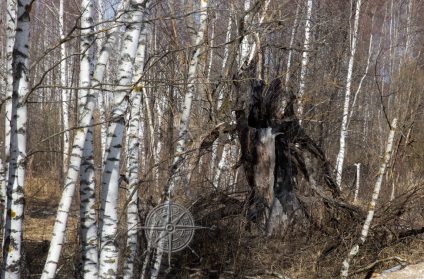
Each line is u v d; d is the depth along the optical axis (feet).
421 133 48.42
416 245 34.60
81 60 17.94
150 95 37.27
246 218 32.55
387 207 35.37
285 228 34.42
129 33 18.90
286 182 35.37
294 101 37.17
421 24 84.58
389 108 62.85
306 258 32.17
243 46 39.78
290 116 36.19
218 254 30.66
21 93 14.58
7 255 14.49
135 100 22.97
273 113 35.14
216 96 36.09
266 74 39.83
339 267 30.89
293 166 38.42
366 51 81.35
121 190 38.65
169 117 36.83
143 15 20.10
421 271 26.91
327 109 50.26
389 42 88.63
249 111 34.63
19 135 14.53
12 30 18.66
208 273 30.27
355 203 39.91
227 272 29.96
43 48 48.34
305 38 46.85
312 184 36.29
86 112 16.69
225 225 31.89
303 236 34.47
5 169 18.69
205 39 25.21
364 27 76.54
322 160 38.47
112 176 18.47
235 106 35.01
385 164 23.65
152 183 30.83
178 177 27.53
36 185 55.16
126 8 18.90
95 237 18.15
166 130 39.52
